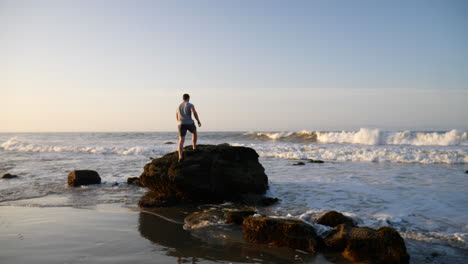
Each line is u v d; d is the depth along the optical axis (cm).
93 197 1021
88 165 1808
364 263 498
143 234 658
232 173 982
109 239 625
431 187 1067
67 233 661
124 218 787
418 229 648
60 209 870
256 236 607
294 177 1314
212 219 755
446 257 513
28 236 639
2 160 2078
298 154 2086
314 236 575
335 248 552
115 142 4047
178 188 962
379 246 509
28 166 1772
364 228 553
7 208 877
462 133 2489
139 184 1213
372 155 1886
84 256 535
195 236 645
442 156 1756
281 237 584
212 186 959
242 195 984
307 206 868
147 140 4528
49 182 1277
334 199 934
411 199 907
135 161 2008
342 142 3052
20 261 510
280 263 508
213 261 518
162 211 861
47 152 2703
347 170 1482
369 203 876
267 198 931
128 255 543
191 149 1030
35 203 938
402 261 488
